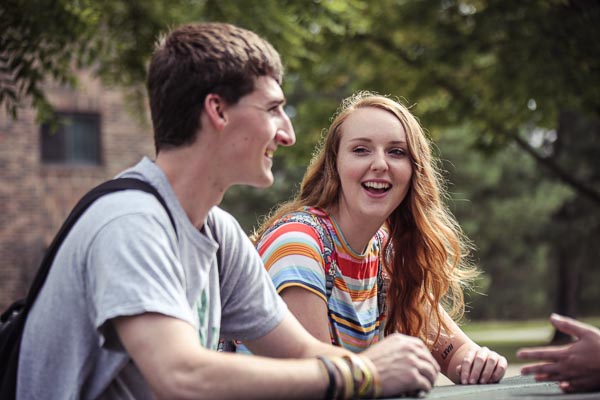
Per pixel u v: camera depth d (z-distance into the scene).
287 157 13.71
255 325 1.89
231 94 1.65
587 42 9.80
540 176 24.05
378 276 2.58
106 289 1.52
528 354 1.72
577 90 10.00
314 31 9.34
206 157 1.67
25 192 14.25
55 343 1.58
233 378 1.50
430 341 2.60
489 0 10.69
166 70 1.66
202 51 1.64
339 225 2.44
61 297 1.58
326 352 1.87
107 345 1.56
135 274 1.53
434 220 2.56
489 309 34.62
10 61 6.89
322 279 2.29
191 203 1.69
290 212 2.52
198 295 1.70
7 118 14.14
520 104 10.97
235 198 26.23
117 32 8.16
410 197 2.54
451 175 24.38
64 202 14.55
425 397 1.67
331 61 12.33
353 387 1.58
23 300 1.77
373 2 12.07
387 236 2.65
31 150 14.32
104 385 1.58
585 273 28.97
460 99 12.52
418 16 11.79
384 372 1.64
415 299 2.61
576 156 18.11
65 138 14.69
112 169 14.91
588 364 1.69
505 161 24.30
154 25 8.03
